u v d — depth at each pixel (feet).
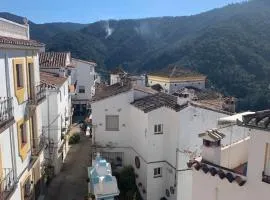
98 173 78.02
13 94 60.90
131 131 100.12
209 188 38.34
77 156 119.75
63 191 91.45
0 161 53.16
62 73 135.13
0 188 51.98
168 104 86.22
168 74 172.76
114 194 74.23
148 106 88.69
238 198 35.24
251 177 33.73
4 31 62.69
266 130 31.55
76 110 196.65
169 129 87.20
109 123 100.78
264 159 32.45
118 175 97.14
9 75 58.85
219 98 130.72
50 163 99.14
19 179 63.67
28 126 71.20
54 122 99.71
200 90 163.94
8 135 57.88
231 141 44.83
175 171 84.43
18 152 63.16
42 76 113.29
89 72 196.54
